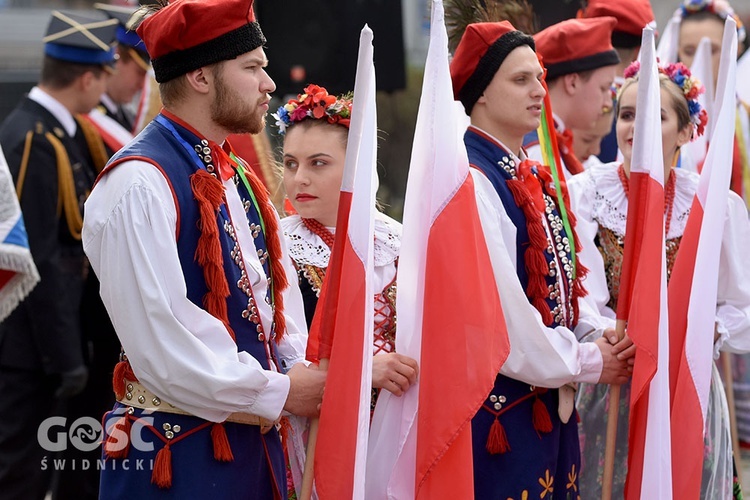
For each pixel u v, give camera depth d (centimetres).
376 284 997
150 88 1606
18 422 1364
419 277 920
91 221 815
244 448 852
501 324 902
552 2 1516
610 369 985
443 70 910
